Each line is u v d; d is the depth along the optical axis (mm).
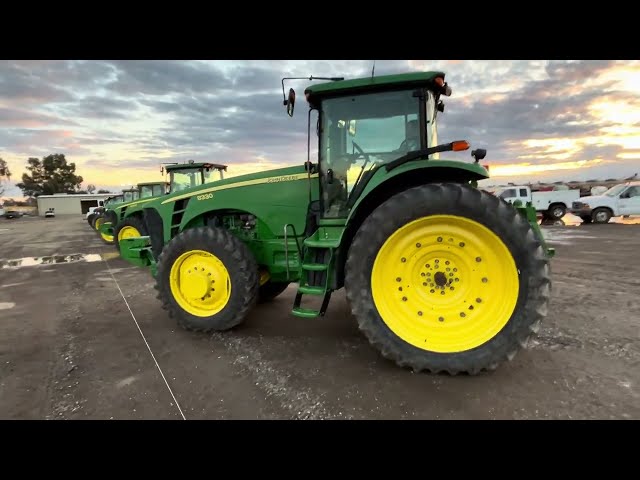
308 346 3441
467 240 2764
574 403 2381
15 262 9172
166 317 4457
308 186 3836
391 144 3432
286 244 3730
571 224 16203
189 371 2998
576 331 3561
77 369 3082
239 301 3721
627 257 7488
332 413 2371
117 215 12633
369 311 2875
